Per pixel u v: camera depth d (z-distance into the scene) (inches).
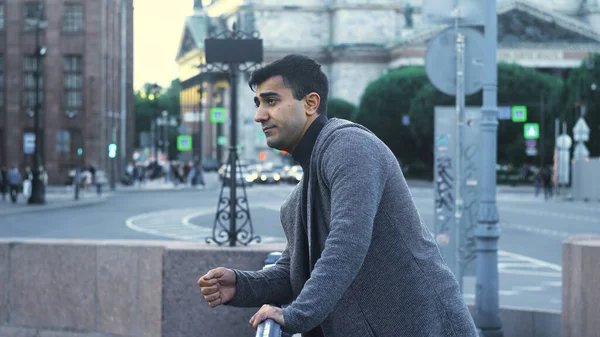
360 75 5059.1
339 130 156.2
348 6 5068.9
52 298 376.5
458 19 458.9
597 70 3225.9
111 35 2608.3
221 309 347.3
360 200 146.7
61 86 2669.8
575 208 1825.8
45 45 2664.9
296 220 165.9
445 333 152.4
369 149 151.8
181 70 4498.0
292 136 161.2
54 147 2677.2
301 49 5123.0
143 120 4018.2
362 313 152.2
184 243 364.8
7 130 2694.4
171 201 2055.9
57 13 2657.5
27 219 1386.6
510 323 446.3
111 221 1348.4
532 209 1774.1
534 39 4790.8
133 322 357.4
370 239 146.6
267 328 134.3
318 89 161.5
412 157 4089.6
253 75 162.4
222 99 5128.0
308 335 161.9
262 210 1626.5
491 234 434.6
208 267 345.7
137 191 2620.6
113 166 2588.6
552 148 3548.2
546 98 3703.3
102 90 2664.9
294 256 165.6
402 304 151.6
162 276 348.5
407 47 4810.5
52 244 374.9
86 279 370.0
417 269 152.3
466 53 460.8
